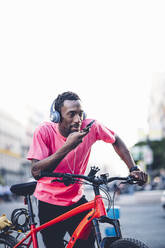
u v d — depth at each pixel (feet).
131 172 9.79
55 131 10.10
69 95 9.64
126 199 90.02
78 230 9.45
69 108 9.52
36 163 9.34
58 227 10.25
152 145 148.97
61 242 10.50
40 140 9.88
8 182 278.05
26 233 10.94
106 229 13.15
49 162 9.12
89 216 9.31
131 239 8.39
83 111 9.77
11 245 11.21
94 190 9.21
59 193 10.25
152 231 29.48
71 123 9.61
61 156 9.06
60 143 10.04
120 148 10.80
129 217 43.86
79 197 10.37
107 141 10.69
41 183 10.50
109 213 12.07
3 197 121.70
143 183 9.84
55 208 10.33
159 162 149.79
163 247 19.89
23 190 10.70
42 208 10.48
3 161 279.90
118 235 8.79
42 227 10.30
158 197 77.97
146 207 63.46
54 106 9.82
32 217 10.62
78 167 10.34
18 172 303.07
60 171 10.25
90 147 10.55
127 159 10.68
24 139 336.90
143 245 8.21
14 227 11.06
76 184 10.27
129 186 116.57
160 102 176.14
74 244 9.60
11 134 305.94
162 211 52.31
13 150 305.94
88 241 9.83
